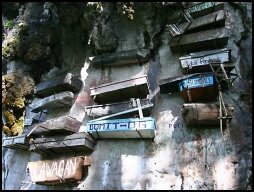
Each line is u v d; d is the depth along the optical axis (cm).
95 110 1088
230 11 1161
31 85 1300
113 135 1049
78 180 1028
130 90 1078
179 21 1152
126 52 1170
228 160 930
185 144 986
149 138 1030
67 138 1065
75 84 1191
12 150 1253
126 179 994
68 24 1294
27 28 1392
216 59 1023
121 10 1209
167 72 1127
